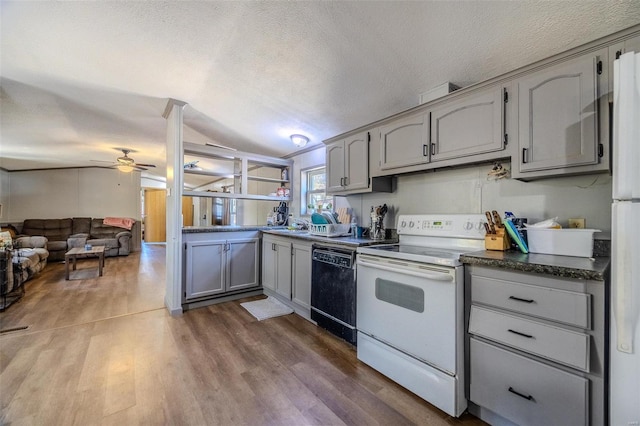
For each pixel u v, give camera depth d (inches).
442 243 81.7
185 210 405.4
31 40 81.5
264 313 116.7
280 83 101.4
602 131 53.7
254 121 134.0
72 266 212.5
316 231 115.9
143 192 393.7
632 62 38.1
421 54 75.1
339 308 91.0
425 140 82.4
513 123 65.4
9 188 267.7
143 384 68.9
